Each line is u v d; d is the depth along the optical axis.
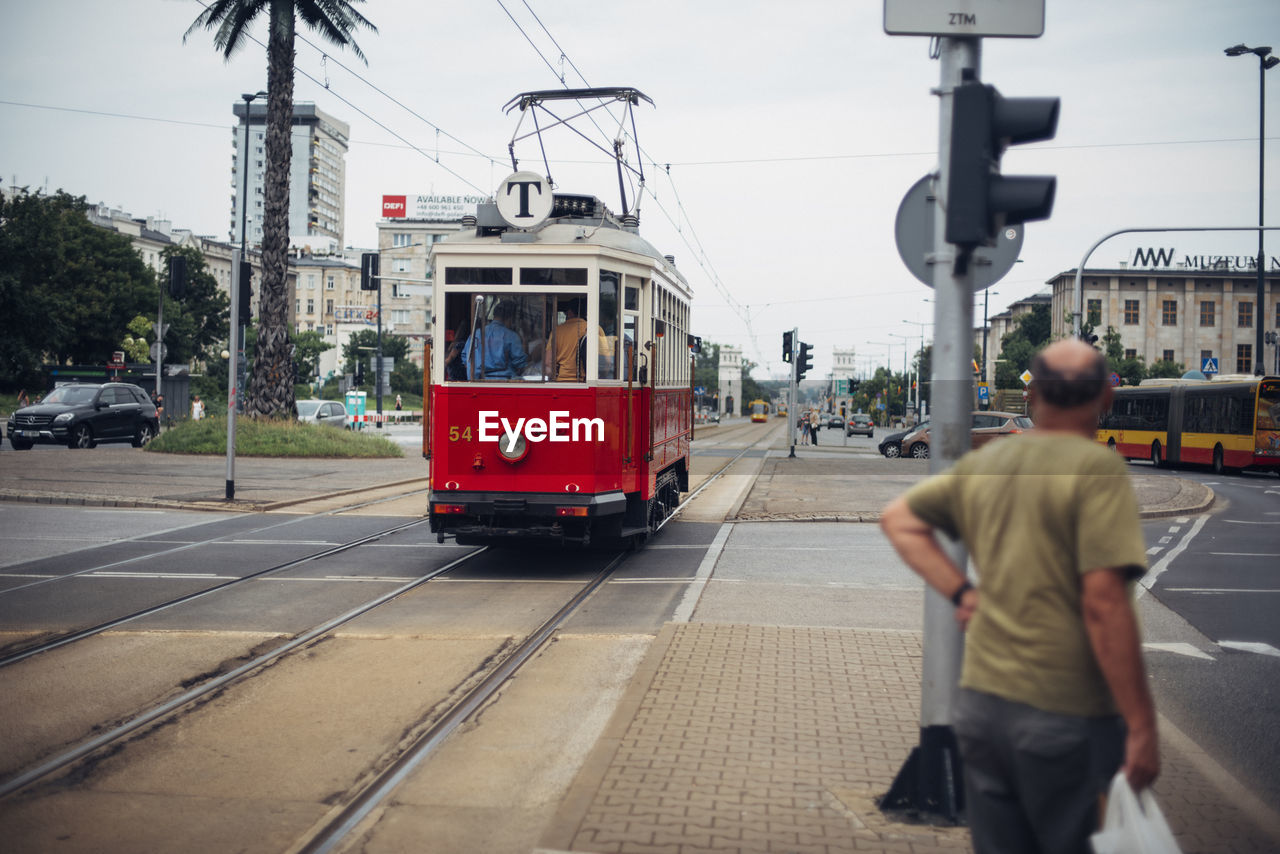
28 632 7.96
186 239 112.75
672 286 13.62
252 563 11.43
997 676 2.70
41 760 5.20
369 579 10.53
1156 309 90.25
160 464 23.92
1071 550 2.62
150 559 11.62
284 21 27.70
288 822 4.46
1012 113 3.74
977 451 2.84
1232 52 31.53
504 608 9.09
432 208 121.81
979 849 2.82
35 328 62.22
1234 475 32.28
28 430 29.00
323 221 168.62
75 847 4.18
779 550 12.75
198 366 85.81
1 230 64.06
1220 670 7.40
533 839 4.28
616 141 13.78
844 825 4.20
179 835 4.31
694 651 7.18
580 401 10.54
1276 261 90.06
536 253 10.59
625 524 11.50
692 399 17.02
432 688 6.56
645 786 4.60
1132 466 37.03
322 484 20.39
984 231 3.72
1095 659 2.61
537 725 5.82
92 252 72.19
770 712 5.74
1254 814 4.57
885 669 6.71
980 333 117.00
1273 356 90.19
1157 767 2.54
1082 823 2.64
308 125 161.25
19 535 13.43
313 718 5.94
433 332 10.74
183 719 5.91
